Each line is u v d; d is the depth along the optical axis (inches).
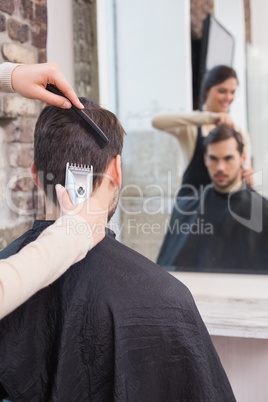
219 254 56.1
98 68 57.1
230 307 45.7
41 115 29.0
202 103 56.7
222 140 55.6
